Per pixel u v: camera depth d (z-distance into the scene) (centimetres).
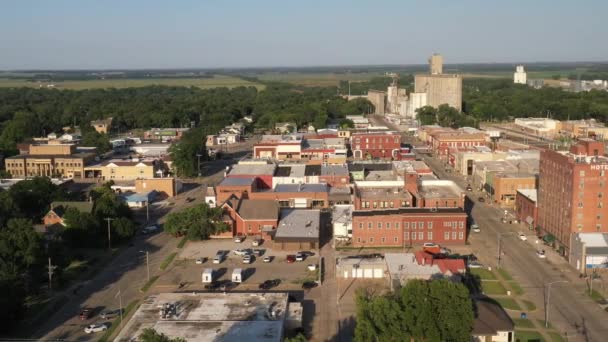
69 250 14950
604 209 13888
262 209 16362
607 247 13200
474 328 9588
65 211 15925
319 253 14712
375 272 13025
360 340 9162
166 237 16375
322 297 12000
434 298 9319
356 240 15138
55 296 12181
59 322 10950
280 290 12394
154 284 12788
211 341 9581
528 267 13562
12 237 12325
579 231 13912
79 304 11775
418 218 15075
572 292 12094
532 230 16438
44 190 18388
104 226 15688
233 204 16350
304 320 10950
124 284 12838
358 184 18000
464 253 14525
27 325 10819
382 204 16575
